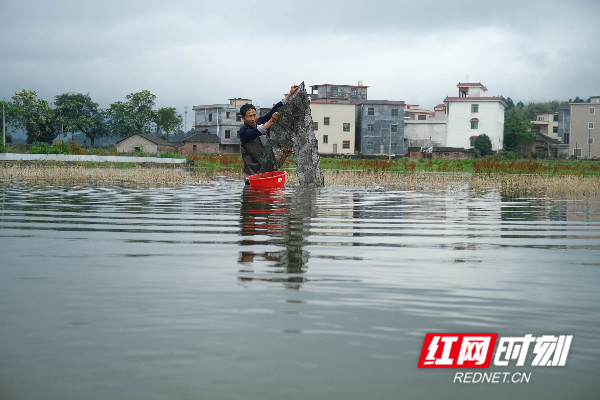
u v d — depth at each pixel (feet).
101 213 21.48
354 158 205.26
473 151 218.59
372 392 5.71
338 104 220.23
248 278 10.42
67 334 7.23
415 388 5.83
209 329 7.45
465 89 235.40
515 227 19.19
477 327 7.71
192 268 11.28
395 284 10.13
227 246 13.99
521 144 246.47
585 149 240.32
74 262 11.86
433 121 231.30
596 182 53.47
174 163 118.93
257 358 6.50
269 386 5.80
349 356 6.61
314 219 20.15
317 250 13.61
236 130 247.70
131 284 9.88
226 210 22.80
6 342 6.93
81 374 6.03
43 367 6.20
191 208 23.58
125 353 6.61
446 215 22.84
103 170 67.72
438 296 9.32
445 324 7.80
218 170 83.51
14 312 8.18
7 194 30.76
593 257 13.30
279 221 19.38
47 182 43.01
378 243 15.01
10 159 102.27
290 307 8.51
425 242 15.39
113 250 13.34
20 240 14.92
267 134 37.93
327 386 5.82
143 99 281.54
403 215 22.36
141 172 61.21
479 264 12.26
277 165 38.42
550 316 8.27
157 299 8.90
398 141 223.30
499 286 10.14
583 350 6.93
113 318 7.90
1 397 5.51
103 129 284.20
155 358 6.46
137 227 17.56
